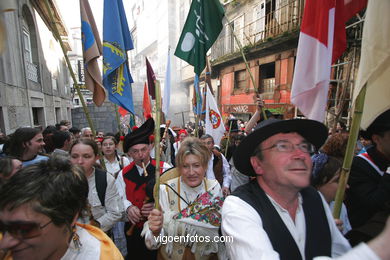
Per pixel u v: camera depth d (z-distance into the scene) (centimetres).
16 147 243
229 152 439
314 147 115
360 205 154
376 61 113
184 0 1833
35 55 820
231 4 1285
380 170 148
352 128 122
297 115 921
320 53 150
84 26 251
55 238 81
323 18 149
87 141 191
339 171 149
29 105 663
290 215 101
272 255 80
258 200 101
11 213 75
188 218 157
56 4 923
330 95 670
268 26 1066
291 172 92
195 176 169
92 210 185
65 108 1423
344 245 106
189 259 157
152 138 261
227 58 1298
